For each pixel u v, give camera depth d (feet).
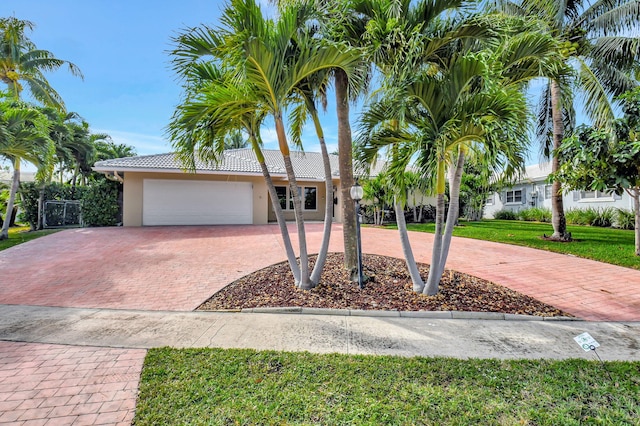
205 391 10.07
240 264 28.60
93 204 55.26
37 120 41.83
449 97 15.93
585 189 31.48
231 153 69.67
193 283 23.34
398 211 20.63
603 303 19.24
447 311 17.57
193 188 56.29
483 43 16.81
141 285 22.90
